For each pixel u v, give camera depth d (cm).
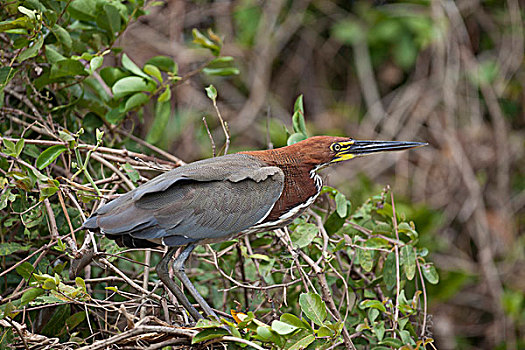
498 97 1734
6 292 903
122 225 765
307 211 977
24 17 912
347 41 1775
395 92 1781
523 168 1736
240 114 1673
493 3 1772
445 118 1711
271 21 1741
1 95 930
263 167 837
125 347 743
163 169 955
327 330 741
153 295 835
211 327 711
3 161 869
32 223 884
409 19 1703
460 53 1719
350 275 1009
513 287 1636
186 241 793
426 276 934
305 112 1809
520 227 1736
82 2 1032
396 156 1691
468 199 1666
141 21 1622
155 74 1041
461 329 1608
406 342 827
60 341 876
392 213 985
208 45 1161
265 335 707
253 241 990
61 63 966
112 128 1092
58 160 1041
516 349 1539
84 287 766
